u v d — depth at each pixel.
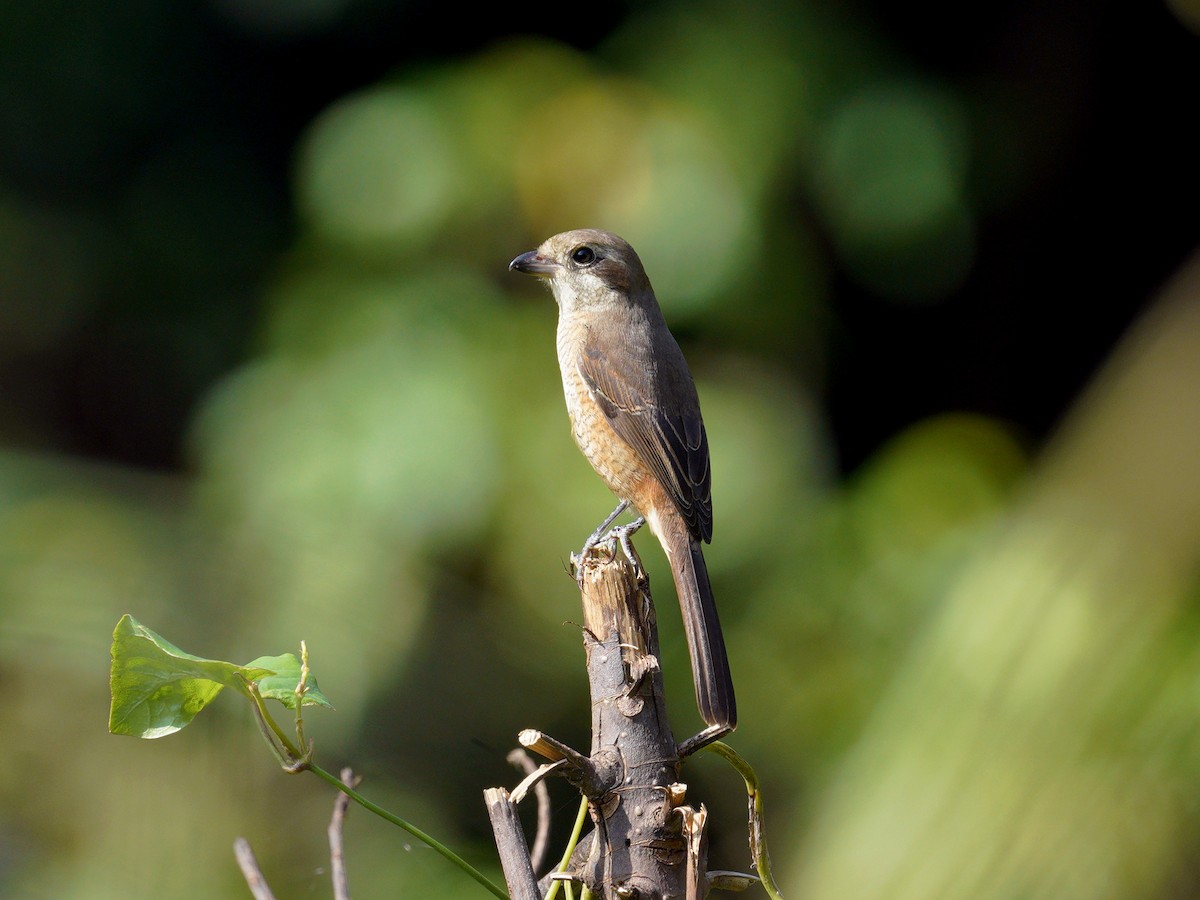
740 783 10.05
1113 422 8.12
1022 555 7.75
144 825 6.63
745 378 11.51
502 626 9.27
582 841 4.04
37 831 6.64
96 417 15.02
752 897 8.73
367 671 8.25
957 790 6.69
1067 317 15.02
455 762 7.97
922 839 6.63
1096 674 6.76
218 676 3.70
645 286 8.01
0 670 7.07
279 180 14.78
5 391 14.93
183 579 8.38
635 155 11.12
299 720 3.70
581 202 11.09
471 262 11.22
